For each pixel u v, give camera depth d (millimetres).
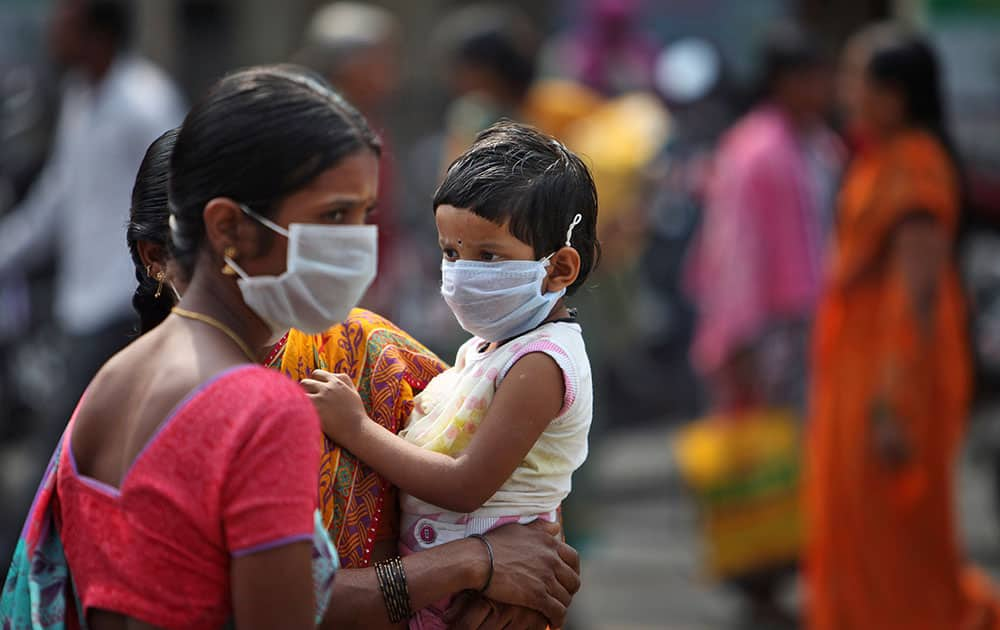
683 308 20188
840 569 10359
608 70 20953
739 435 12555
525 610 4902
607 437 19219
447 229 4902
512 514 4930
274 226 4133
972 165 18203
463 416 4855
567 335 4992
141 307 4891
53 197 12102
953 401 10266
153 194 4652
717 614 12914
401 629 4852
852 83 10539
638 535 15367
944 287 10297
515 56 12391
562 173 4934
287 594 3957
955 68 17500
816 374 10719
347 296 4266
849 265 10359
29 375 15469
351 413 4777
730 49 21781
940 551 10211
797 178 12961
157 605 3982
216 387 4031
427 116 28250
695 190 20000
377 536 4961
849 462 10297
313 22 28891
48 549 4363
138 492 4012
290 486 3980
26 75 15445
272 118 4113
